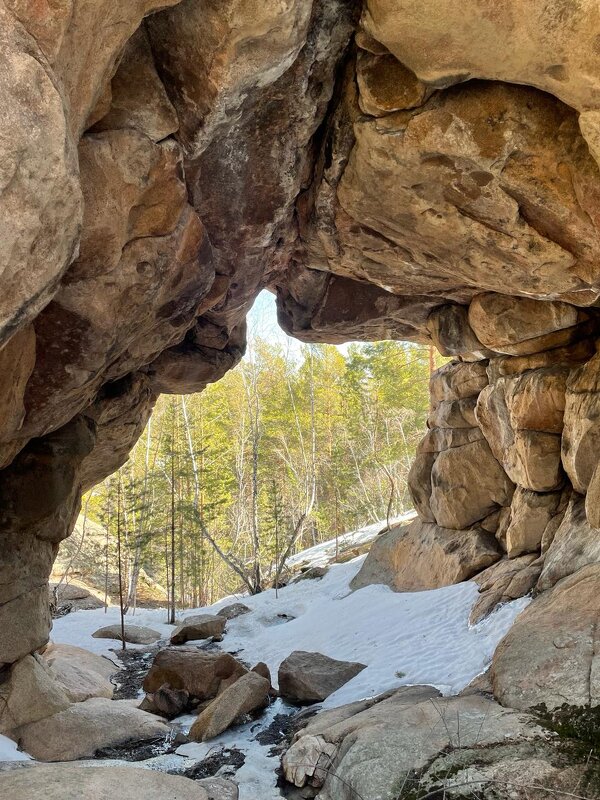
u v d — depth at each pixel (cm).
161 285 705
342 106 674
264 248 870
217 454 2589
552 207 652
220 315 1016
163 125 591
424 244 790
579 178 614
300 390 3130
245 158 710
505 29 516
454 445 1236
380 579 1359
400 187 704
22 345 610
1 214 363
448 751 525
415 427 2962
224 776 625
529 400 1012
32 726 737
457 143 627
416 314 1138
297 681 832
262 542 2631
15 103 355
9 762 630
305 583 1614
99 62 456
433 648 874
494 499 1165
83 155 547
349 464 2798
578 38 500
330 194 771
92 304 639
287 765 608
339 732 604
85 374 704
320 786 569
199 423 2831
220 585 2978
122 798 502
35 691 768
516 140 614
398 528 1464
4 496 802
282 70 583
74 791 493
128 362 869
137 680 1114
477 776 490
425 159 658
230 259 851
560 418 996
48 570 864
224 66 551
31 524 816
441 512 1238
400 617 1037
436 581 1169
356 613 1155
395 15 533
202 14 523
